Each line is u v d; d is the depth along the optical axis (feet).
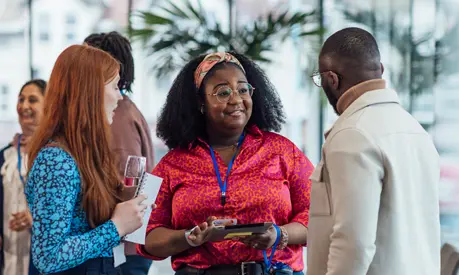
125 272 12.09
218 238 8.48
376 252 7.34
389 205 7.32
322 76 7.97
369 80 7.72
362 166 7.16
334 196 7.27
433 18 22.34
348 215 7.07
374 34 23.00
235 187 9.18
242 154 9.48
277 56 24.58
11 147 14.49
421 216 7.55
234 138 9.64
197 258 9.17
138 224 8.32
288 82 24.73
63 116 8.08
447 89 22.27
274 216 9.21
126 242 12.03
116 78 8.45
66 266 7.72
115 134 12.14
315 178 7.82
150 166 12.79
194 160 9.52
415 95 22.44
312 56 22.48
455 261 9.34
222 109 9.25
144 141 12.66
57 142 7.96
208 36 20.79
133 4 25.20
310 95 24.68
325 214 7.68
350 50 7.72
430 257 7.58
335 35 7.91
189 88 9.66
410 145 7.53
